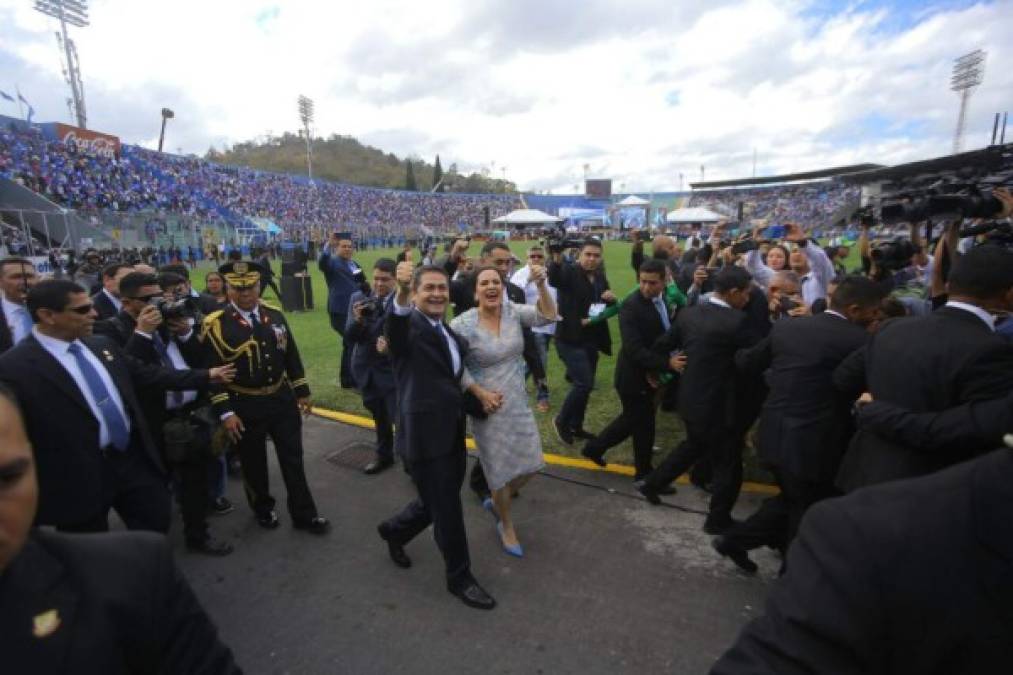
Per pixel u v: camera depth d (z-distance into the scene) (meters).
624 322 3.86
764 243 5.56
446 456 2.72
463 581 2.80
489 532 3.46
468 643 2.51
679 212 33.62
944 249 3.01
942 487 0.81
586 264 4.74
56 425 2.35
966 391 1.72
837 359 2.56
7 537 0.80
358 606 2.79
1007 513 0.73
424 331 2.76
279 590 2.95
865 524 0.81
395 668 2.37
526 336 4.13
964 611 0.73
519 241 44.44
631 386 3.86
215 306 4.67
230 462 4.57
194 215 32.38
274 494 4.13
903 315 3.12
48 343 2.44
